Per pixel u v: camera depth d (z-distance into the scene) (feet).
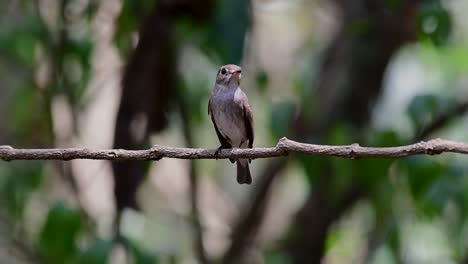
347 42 40.73
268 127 34.96
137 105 33.09
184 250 40.88
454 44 47.01
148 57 33.01
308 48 47.52
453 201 32.30
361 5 39.93
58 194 44.73
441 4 32.42
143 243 31.30
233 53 30.14
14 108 43.55
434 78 47.70
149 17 32.83
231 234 43.47
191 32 32.65
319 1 47.44
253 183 53.88
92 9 35.96
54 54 36.86
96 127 45.03
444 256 45.50
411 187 32.40
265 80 37.93
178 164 49.42
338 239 46.75
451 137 39.24
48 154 23.98
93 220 39.09
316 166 34.47
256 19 42.65
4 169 39.32
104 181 45.24
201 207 46.14
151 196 47.34
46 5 38.70
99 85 41.88
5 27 36.70
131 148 32.89
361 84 40.22
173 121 36.40
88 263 30.45
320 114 39.68
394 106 45.62
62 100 42.04
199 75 35.37
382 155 22.08
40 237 32.55
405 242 39.99
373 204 36.45
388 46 39.58
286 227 46.06
